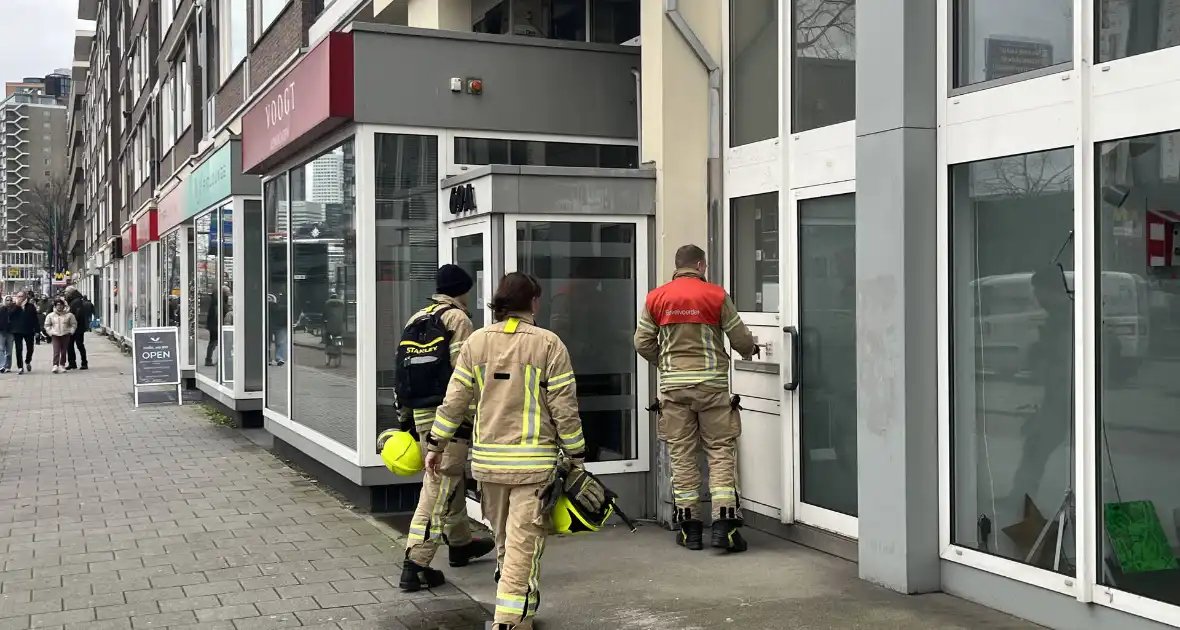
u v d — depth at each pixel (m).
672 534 6.58
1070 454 4.54
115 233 41.09
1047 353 4.64
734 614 4.91
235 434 12.15
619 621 4.86
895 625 4.67
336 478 8.46
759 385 6.51
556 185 6.66
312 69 7.71
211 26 17.80
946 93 5.04
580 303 6.85
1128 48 4.23
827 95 5.95
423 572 5.55
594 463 6.85
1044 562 4.65
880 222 5.19
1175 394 4.05
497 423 4.57
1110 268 4.30
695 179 6.87
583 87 7.88
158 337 15.62
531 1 9.28
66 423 13.27
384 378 7.54
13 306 22.73
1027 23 4.70
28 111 162.38
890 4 5.10
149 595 5.50
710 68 6.85
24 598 5.46
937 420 5.11
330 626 4.96
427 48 7.44
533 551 4.55
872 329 5.26
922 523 5.11
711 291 6.11
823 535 6.00
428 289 7.60
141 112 30.20
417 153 7.52
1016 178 4.75
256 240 12.40
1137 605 4.15
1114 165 4.28
